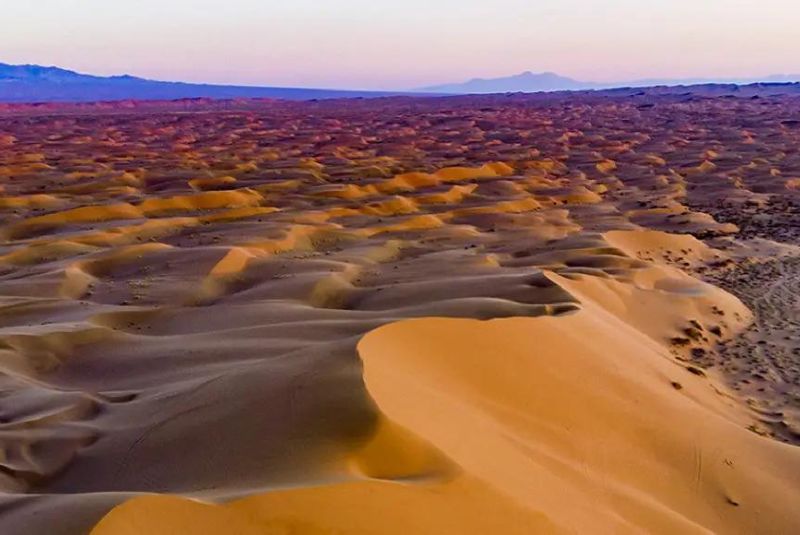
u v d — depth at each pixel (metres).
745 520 8.27
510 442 7.94
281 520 5.02
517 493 6.49
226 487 6.03
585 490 7.58
